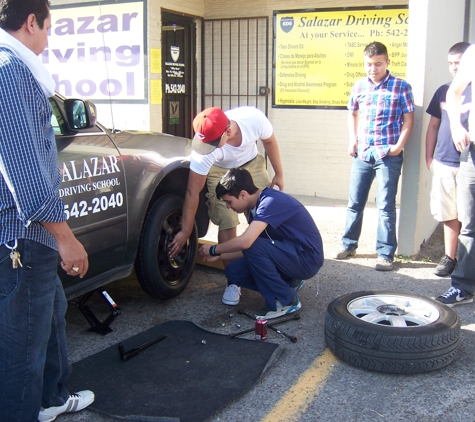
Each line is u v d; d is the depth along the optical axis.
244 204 3.90
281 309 4.08
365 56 4.91
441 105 4.60
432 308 3.61
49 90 2.37
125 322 4.07
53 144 2.39
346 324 3.36
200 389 3.13
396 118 4.93
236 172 3.87
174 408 2.96
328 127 7.51
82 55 7.49
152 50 7.06
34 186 2.15
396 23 6.93
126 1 7.03
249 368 3.35
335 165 7.59
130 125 7.32
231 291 4.36
